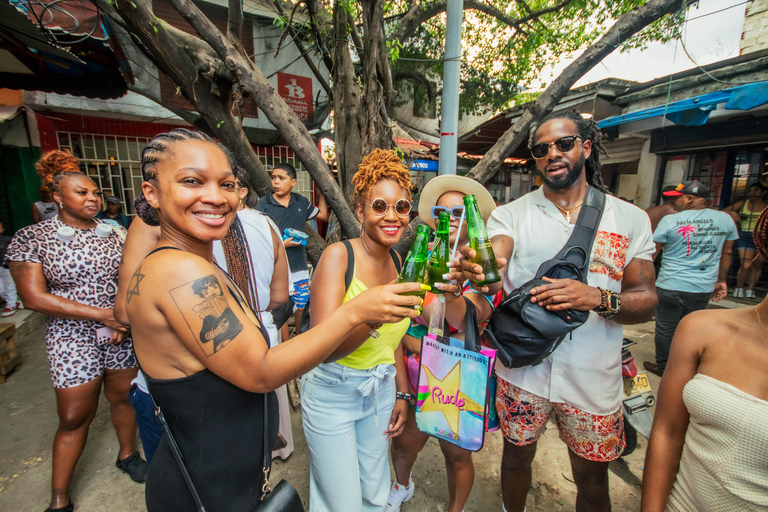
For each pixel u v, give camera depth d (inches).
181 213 32.8
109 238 83.6
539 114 114.7
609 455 61.9
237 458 37.1
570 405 62.2
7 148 217.5
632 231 61.5
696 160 230.5
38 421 111.2
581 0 182.9
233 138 111.5
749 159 209.8
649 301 58.6
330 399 57.6
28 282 73.0
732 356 38.5
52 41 106.9
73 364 77.0
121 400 86.2
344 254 55.4
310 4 135.6
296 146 109.0
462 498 71.3
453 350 54.5
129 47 178.1
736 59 194.2
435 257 56.0
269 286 78.9
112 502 82.5
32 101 213.8
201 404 34.6
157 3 201.8
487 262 52.9
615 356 62.2
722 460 36.9
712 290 130.0
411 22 171.0
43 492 85.3
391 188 52.3
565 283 53.4
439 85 282.0
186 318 31.2
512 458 69.2
